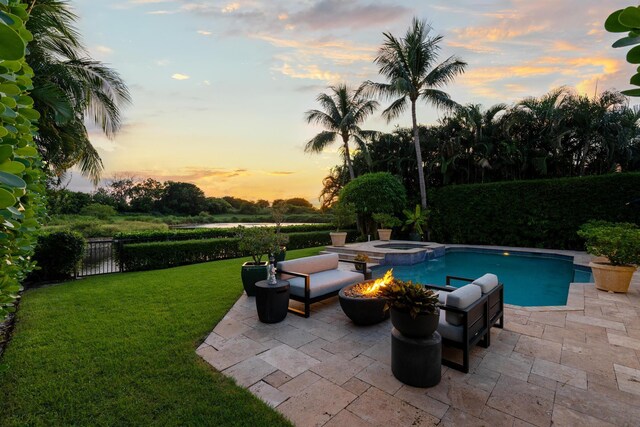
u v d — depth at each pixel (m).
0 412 2.23
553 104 12.25
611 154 11.53
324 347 3.32
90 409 2.27
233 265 8.29
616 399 2.39
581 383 2.61
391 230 14.05
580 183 10.59
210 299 5.01
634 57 0.87
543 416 2.21
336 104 16.94
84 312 4.35
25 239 1.95
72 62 7.65
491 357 3.08
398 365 2.65
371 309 3.83
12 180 0.84
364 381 2.66
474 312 3.00
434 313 2.56
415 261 9.68
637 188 9.57
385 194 13.58
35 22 6.31
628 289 5.60
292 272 4.58
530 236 11.68
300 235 12.99
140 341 3.38
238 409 2.27
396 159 16.27
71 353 3.10
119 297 5.12
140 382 2.60
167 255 8.45
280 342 3.44
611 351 3.18
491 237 12.59
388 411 2.27
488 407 2.31
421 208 14.14
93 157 9.18
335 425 2.13
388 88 13.65
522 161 12.77
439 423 2.14
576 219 10.62
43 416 2.19
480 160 13.51
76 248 6.73
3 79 1.19
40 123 6.84
